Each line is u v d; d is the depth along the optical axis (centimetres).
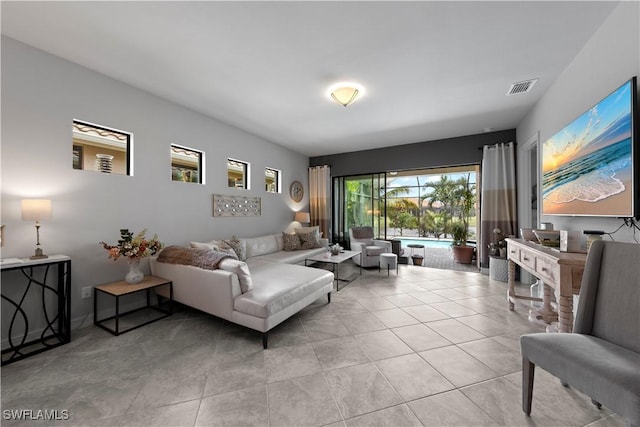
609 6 173
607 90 184
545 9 177
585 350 123
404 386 165
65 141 241
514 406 147
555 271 173
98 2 173
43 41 215
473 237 765
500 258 405
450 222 799
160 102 319
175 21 190
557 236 234
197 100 329
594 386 109
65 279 237
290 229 574
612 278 136
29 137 221
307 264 470
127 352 205
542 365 131
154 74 266
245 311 222
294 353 204
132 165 293
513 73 260
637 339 123
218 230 402
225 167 412
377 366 186
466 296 337
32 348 210
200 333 238
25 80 218
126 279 262
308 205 639
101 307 265
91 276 258
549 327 215
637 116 151
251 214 466
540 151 314
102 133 277
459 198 770
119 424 135
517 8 176
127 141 296
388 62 242
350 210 616
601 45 191
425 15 183
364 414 142
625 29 165
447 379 171
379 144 537
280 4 173
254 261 381
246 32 202
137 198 297
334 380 171
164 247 322
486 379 171
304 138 496
